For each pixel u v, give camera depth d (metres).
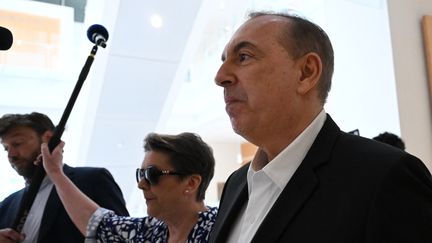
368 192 0.51
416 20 2.92
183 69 3.32
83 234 1.28
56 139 1.25
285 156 0.66
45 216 1.36
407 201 0.49
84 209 1.28
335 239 0.51
